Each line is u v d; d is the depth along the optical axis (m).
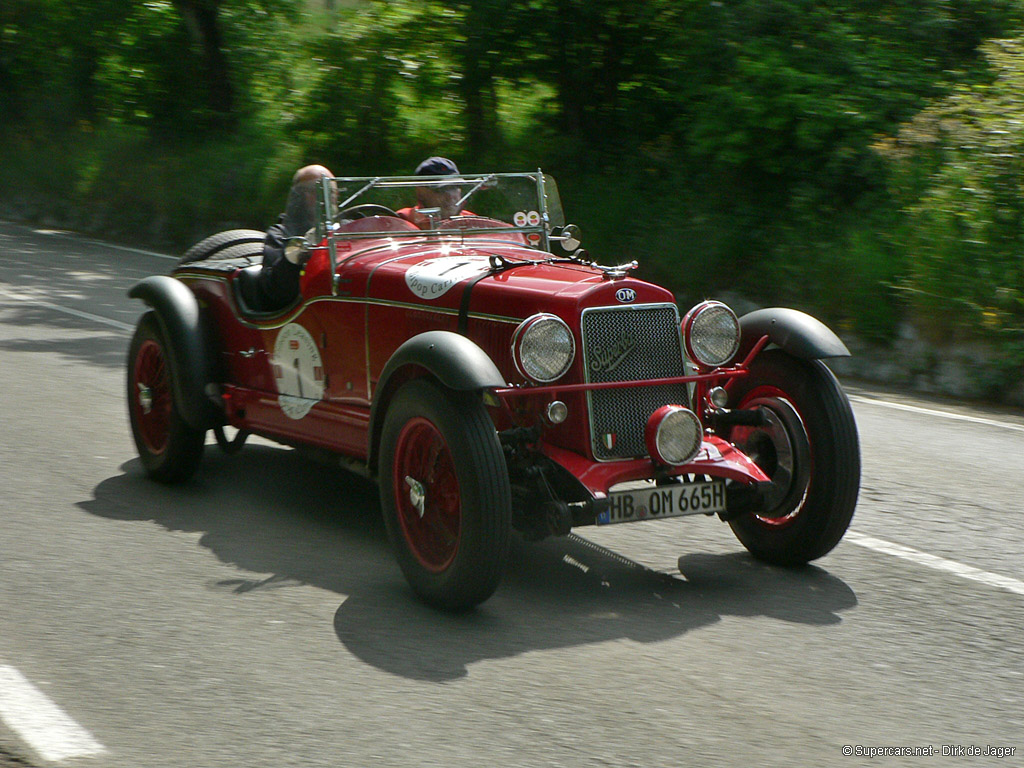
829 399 4.64
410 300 4.86
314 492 5.85
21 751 3.12
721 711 3.46
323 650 3.87
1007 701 3.57
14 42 25.34
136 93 22.72
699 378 4.61
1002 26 12.96
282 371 5.57
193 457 5.83
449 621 4.16
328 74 18.31
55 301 12.12
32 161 23.20
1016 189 9.73
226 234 6.61
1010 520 5.54
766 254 11.84
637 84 15.98
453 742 3.23
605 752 3.19
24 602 4.23
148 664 3.72
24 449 6.47
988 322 9.12
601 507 4.29
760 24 12.85
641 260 12.80
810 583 4.64
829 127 11.84
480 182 5.64
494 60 16.06
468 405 4.12
